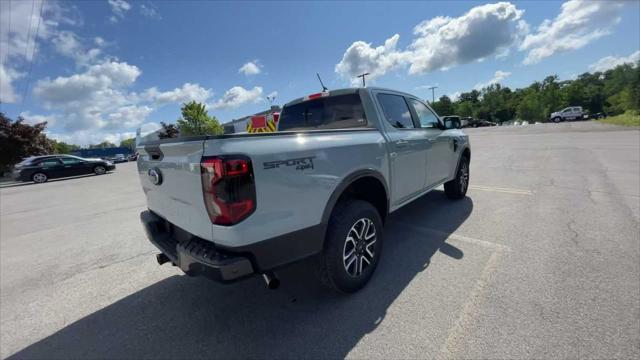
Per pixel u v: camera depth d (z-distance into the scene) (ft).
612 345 5.86
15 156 75.72
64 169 51.88
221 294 8.96
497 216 13.88
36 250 14.03
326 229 7.45
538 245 10.52
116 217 19.71
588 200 15.25
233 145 5.87
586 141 43.19
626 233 10.98
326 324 7.24
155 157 8.17
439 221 13.80
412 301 7.86
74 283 10.37
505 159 32.01
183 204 7.04
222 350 6.68
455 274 9.02
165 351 6.80
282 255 6.57
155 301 8.88
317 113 11.70
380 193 9.93
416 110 13.11
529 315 6.91
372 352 6.27
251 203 5.91
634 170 21.84
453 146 15.53
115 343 7.20
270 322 7.49
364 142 8.79
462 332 6.57
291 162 6.59
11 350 7.21
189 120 109.50
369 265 8.79
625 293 7.45
